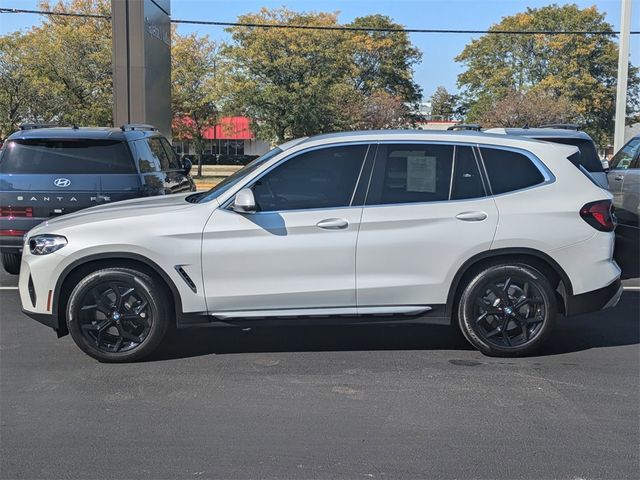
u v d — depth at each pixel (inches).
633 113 1943.9
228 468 141.6
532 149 215.3
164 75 681.0
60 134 313.1
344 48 1434.5
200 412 172.4
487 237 206.7
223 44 1378.0
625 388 190.2
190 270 203.8
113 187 306.8
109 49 1123.3
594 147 393.4
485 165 213.0
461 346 230.4
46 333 245.3
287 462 144.3
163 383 193.5
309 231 204.7
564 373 202.7
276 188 209.3
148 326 208.2
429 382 194.4
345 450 150.2
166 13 684.7
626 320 267.0
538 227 207.3
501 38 1891.0
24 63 1084.5
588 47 1781.5
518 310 213.0
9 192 301.1
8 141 311.3
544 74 1859.0
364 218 205.8
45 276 204.1
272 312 207.6
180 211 207.5
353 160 211.2
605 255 212.5
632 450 150.5
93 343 207.9
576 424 165.0
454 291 210.4
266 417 169.0
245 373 202.4
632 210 389.1
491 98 1914.4
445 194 210.5
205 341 235.8
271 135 1400.1
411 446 152.3
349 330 250.2
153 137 374.3
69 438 156.7
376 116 1581.0
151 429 161.8
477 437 157.2
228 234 203.6
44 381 194.9
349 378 197.9
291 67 1336.1
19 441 155.0
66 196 302.8
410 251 206.5
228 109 1348.4
